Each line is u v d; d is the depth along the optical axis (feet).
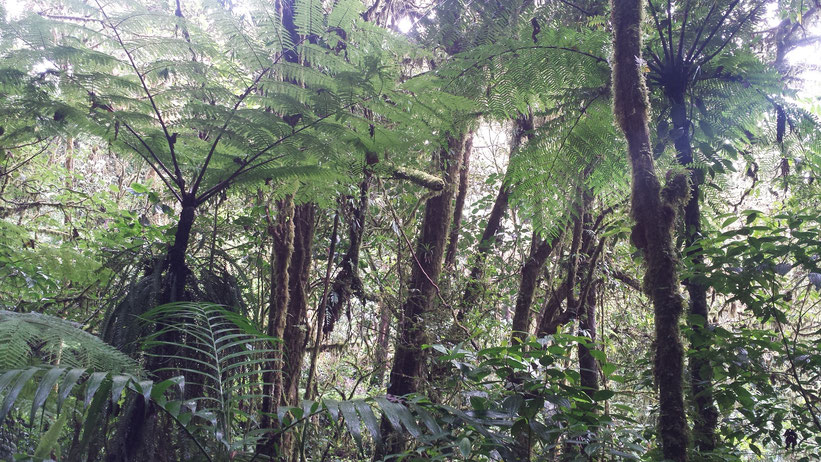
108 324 7.79
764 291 8.85
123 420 6.49
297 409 5.27
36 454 5.04
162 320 7.52
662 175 8.80
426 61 12.51
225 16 7.86
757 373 7.74
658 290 6.34
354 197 13.00
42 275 11.98
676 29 9.29
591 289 14.55
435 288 13.76
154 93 8.18
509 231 17.33
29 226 17.69
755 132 10.08
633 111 6.88
